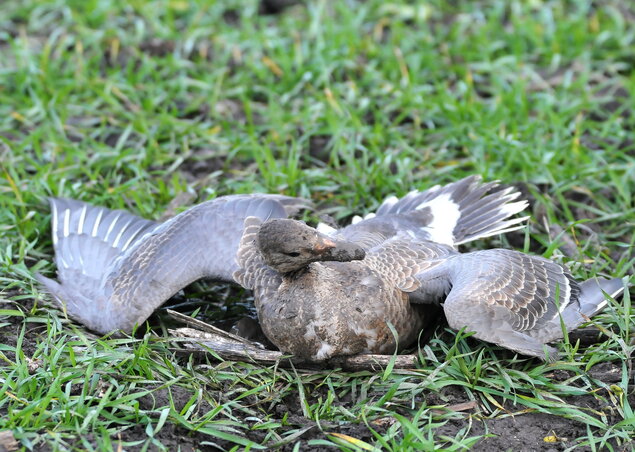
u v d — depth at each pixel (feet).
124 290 35.99
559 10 55.88
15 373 32.89
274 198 40.19
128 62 52.24
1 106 49.21
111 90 50.06
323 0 55.88
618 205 42.98
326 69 50.31
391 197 41.24
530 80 51.24
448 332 35.14
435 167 45.55
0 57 52.75
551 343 34.42
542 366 32.89
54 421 30.45
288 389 32.94
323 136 48.16
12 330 35.83
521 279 34.47
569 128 47.19
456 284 33.73
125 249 39.01
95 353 33.32
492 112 47.78
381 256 35.73
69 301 37.14
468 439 29.89
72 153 45.62
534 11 56.39
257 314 36.65
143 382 32.50
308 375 33.35
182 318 35.19
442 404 32.14
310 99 49.47
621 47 53.26
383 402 31.63
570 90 50.26
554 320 34.42
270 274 34.78
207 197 43.37
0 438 29.25
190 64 52.19
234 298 39.14
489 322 32.37
